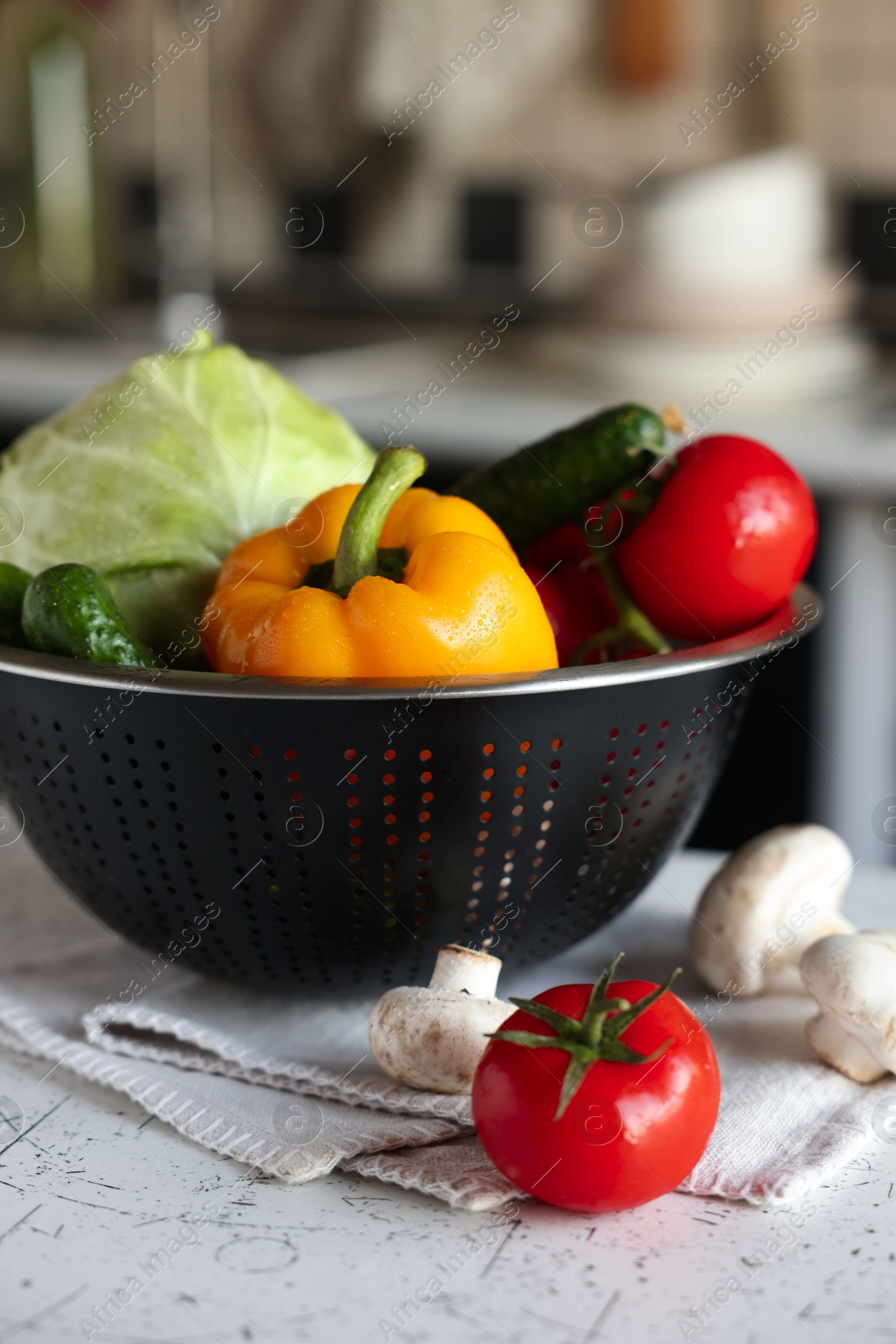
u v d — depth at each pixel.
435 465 1.54
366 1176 0.74
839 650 1.42
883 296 2.11
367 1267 0.70
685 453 0.85
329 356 1.73
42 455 0.88
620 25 2.21
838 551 1.40
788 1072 0.78
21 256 1.96
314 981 0.80
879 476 1.37
